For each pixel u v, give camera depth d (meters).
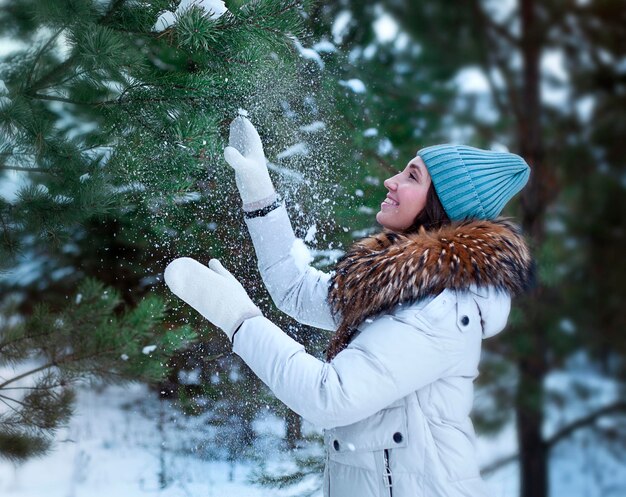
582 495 5.04
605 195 5.38
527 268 1.50
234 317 1.41
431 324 1.36
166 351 2.70
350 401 1.31
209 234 2.69
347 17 4.43
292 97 2.64
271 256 1.77
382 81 4.55
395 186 1.59
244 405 3.04
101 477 3.48
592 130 5.57
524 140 5.48
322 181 2.85
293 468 2.95
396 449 1.38
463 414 1.44
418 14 5.62
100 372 2.49
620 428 5.37
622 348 5.14
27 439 2.60
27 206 2.42
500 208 1.57
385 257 1.43
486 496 1.42
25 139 2.30
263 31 2.15
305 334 2.69
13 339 2.45
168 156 2.26
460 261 1.40
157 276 3.06
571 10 5.61
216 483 2.87
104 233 3.27
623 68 5.62
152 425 3.89
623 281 5.16
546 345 4.77
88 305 2.51
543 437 5.37
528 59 5.54
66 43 2.24
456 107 5.36
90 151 2.44
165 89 2.19
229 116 2.36
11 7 2.49
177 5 2.26
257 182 1.74
